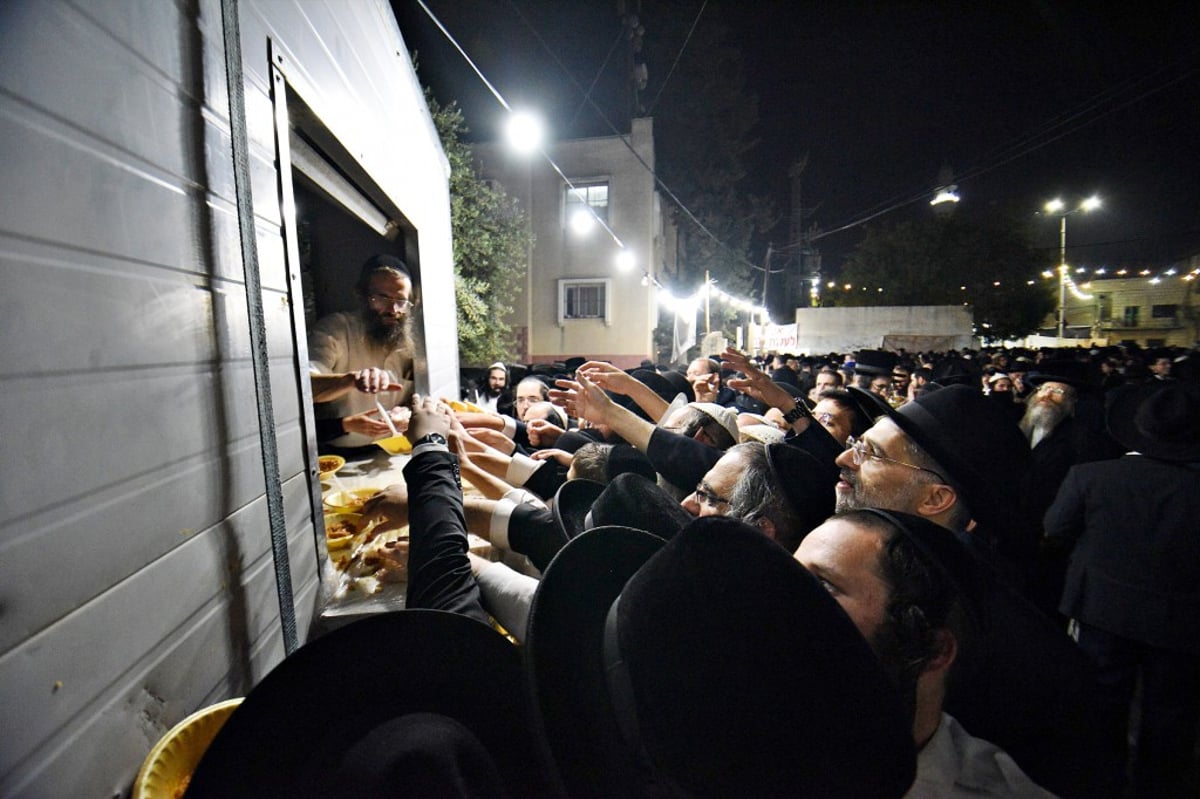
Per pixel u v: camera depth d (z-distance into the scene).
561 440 3.35
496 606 1.53
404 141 3.76
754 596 0.73
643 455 2.45
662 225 21.34
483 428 3.17
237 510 1.27
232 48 1.29
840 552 1.10
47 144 0.76
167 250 1.04
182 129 1.12
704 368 5.60
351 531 2.27
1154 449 2.71
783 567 0.77
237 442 1.28
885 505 1.83
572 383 2.58
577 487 1.92
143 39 1.00
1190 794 2.54
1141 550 2.65
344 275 3.97
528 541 1.88
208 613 1.14
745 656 0.71
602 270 17.84
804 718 0.70
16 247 0.70
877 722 0.73
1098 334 40.88
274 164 1.69
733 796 0.69
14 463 0.68
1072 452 4.08
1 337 0.67
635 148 17.56
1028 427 4.42
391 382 2.57
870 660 0.75
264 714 0.82
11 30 0.71
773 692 0.70
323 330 3.38
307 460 1.77
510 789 0.91
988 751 1.17
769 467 1.79
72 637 0.77
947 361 11.80
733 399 6.48
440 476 1.62
